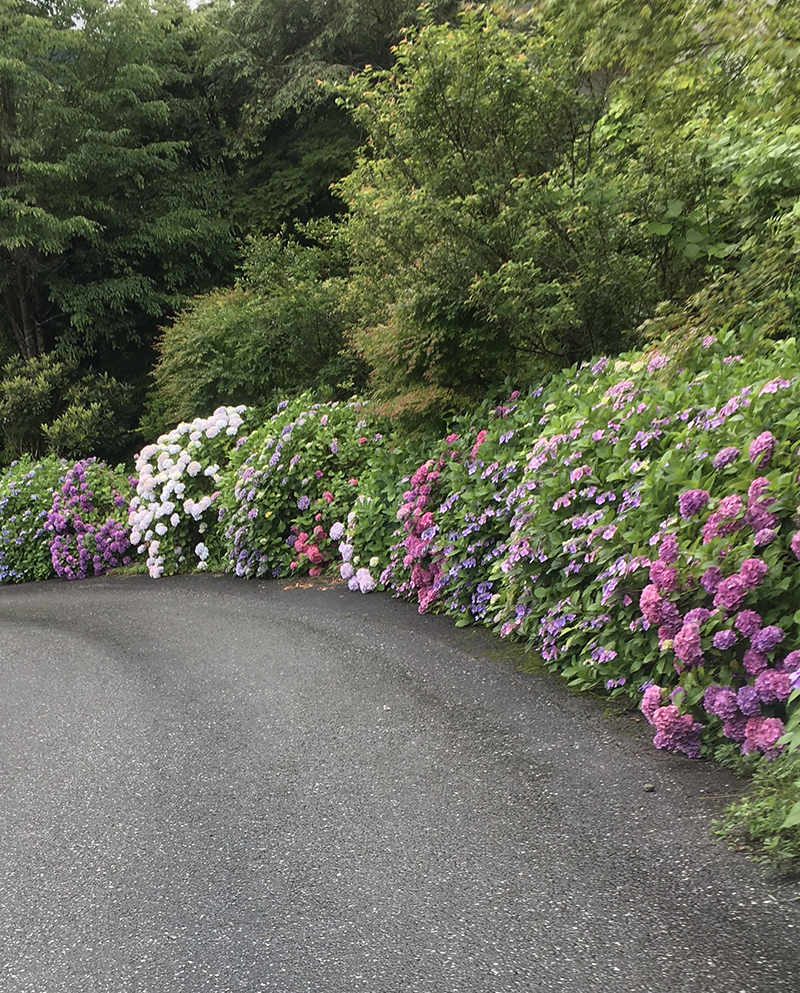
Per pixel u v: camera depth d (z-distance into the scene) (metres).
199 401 13.08
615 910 2.27
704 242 6.41
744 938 2.09
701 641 3.13
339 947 2.25
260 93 20.98
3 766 3.82
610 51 3.52
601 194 6.55
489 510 5.25
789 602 3.04
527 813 2.87
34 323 21.09
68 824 3.16
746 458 3.52
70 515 10.45
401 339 7.03
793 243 4.00
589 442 4.51
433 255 7.13
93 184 21.31
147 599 7.68
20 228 18.94
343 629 5.53
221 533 8.80
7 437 19.28
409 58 7.77
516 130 7.57
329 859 2.72
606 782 3.01
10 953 2.38
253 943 2.31
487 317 6.81
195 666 5.11
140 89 21.25
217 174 22.45
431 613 5.60
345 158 19.62
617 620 3.80
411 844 2.76
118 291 20.20
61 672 5.34
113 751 3.87
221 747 3.78
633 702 3.63
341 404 9.14
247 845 2.87
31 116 20.45
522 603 4.59
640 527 3.75
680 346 4.19
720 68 3.66
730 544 3.22
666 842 2.57
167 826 3.07
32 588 9.74
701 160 6.40
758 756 2.89
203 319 13.47
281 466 7.95
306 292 12.23
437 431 7.09
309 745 3.68
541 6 3.59
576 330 7.05
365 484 7.02
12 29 19.52
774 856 2.40
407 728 3.74
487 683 4.16
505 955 2.14
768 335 4.82
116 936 2.40
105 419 18.98
